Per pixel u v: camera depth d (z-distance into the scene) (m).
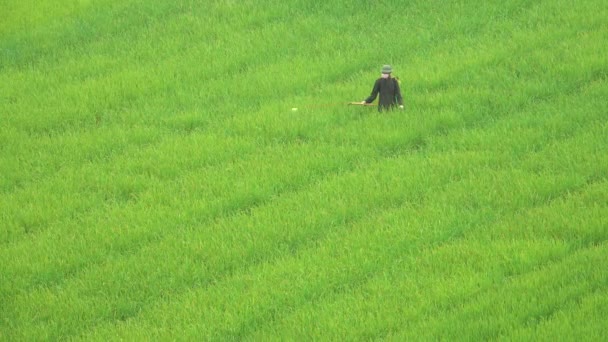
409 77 53.59
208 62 59.56
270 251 36.91
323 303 32.16
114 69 59.97
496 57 54.94
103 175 45.41
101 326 32.69
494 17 62.78
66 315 33.44
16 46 64.94
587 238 34.78
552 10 62.16
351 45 60.66
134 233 39.09
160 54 61.72
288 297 32.97
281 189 42.75
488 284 31.97
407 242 36.12
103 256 37.72
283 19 65.50
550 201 38.69
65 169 46.78
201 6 69.25
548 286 30.97
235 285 34.25
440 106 49.94
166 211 40.97
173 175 45.25
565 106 48.16
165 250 37.50
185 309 32.75
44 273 36.50
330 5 66.94
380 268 34.59
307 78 55.50
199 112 52.22
